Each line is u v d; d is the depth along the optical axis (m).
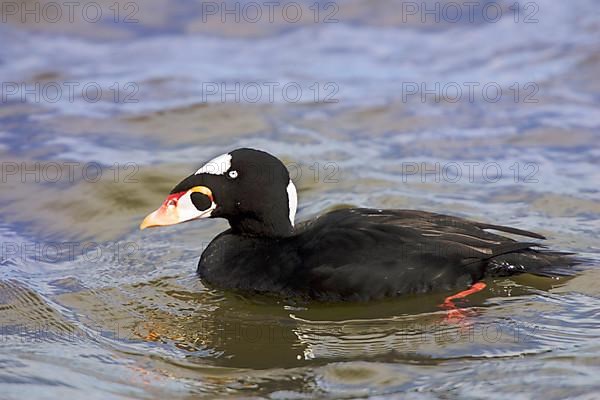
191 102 17.17
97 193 14.02
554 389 8.97
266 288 11.13
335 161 15.18
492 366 9.45
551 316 10.47
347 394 9.05
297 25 20.64
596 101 17.03
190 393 9.14
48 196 13.96
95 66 18.89
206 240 12.88
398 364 9.60
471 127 16.31
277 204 11.48
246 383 9.32
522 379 9.18
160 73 18.53
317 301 10.94
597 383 9.05
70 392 9.12
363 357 9.79
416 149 15.58
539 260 11.31
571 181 14.27
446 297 10.88
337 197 13.95
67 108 17.00
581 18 20.44
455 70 18.67
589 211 13.28
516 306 10.70
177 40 20.05
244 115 16.77
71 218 13.45
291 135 16.06
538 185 14.15
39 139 15.81
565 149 15.38
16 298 11.23
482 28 20.34
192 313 10.90
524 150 15.41
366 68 18.86
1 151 15.38
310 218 13.26
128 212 13.65
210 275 11.55
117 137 15.93
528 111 16.77
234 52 19.61
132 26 20.42
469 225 11.34
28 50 19.44
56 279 11.75
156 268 12.05
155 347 10.15
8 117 16.64
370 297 10.81
